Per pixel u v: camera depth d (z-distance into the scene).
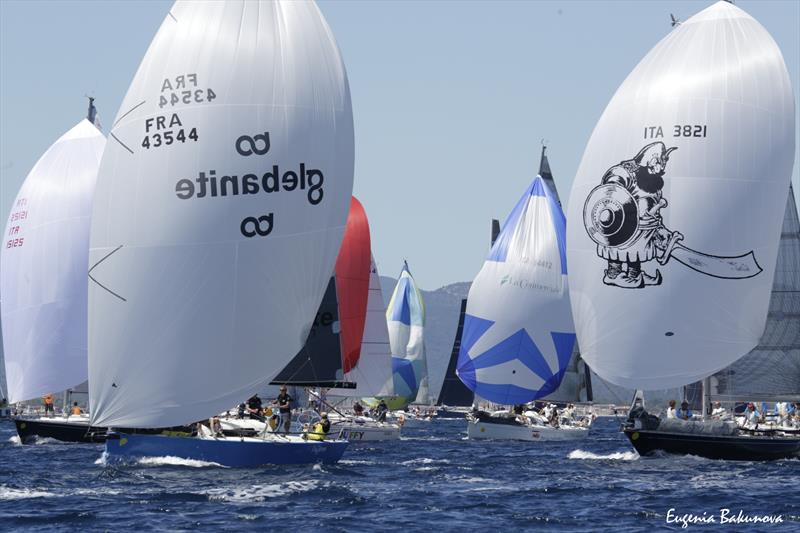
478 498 111.38
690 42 146.12
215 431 126.44
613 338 146.12
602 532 94.00
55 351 172.50
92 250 119.75
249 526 92.81
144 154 118.75
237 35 120.88
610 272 146.12
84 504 101.81
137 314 118.25
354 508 102.69
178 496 106.19
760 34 146.75
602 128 148.38
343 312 182.50
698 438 143.38
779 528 96.44
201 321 118.50
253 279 119.81
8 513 97.25
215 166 118.56
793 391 153.00
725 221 142.88
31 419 172.12
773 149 144.50
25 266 172.75
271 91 121.06
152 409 119.00
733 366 153.12
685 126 143.50
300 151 122.12
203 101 118.81
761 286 144.50
